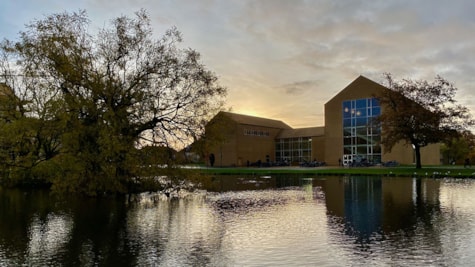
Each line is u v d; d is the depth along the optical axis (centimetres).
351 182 3516
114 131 2188
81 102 2180
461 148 8062
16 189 3098
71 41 2231
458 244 1150
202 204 2120
